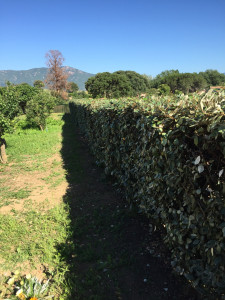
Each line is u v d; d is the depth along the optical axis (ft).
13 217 15.05
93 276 9.50
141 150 12.14
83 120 41.52
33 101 55.62
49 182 21.43
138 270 9.81
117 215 14.38
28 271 10.16
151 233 12.39
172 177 8.57
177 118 8.03
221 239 6.51
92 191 18.76
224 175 6.36
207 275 7.25
